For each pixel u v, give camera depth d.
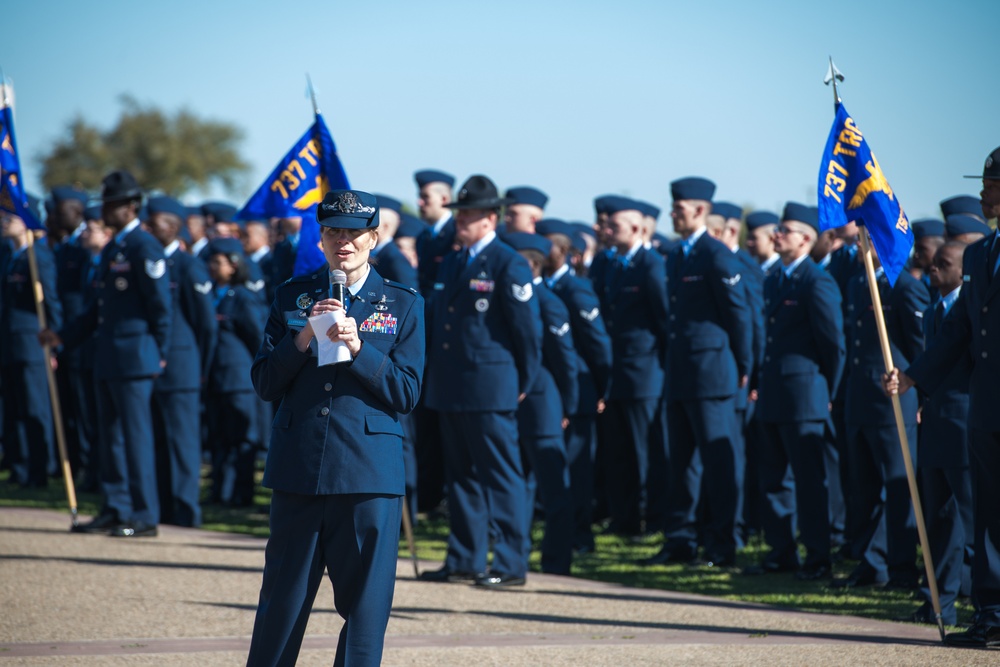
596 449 18.59
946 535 11.06
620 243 17.00
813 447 13.78
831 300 13.73
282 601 7.30
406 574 13.70
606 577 13.92
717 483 14.55
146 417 16.02
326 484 7.22
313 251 13.16
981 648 9.80
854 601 12.29
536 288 14.19
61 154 102.69
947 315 10.58
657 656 9.60
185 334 17.30
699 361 14.48
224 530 17.11
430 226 17.92
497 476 13.01
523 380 13.04
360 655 7.21
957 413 11.10
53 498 20.02
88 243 19.77
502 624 11.02
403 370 7.50
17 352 21.03
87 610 11.48
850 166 10.49
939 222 13.11
